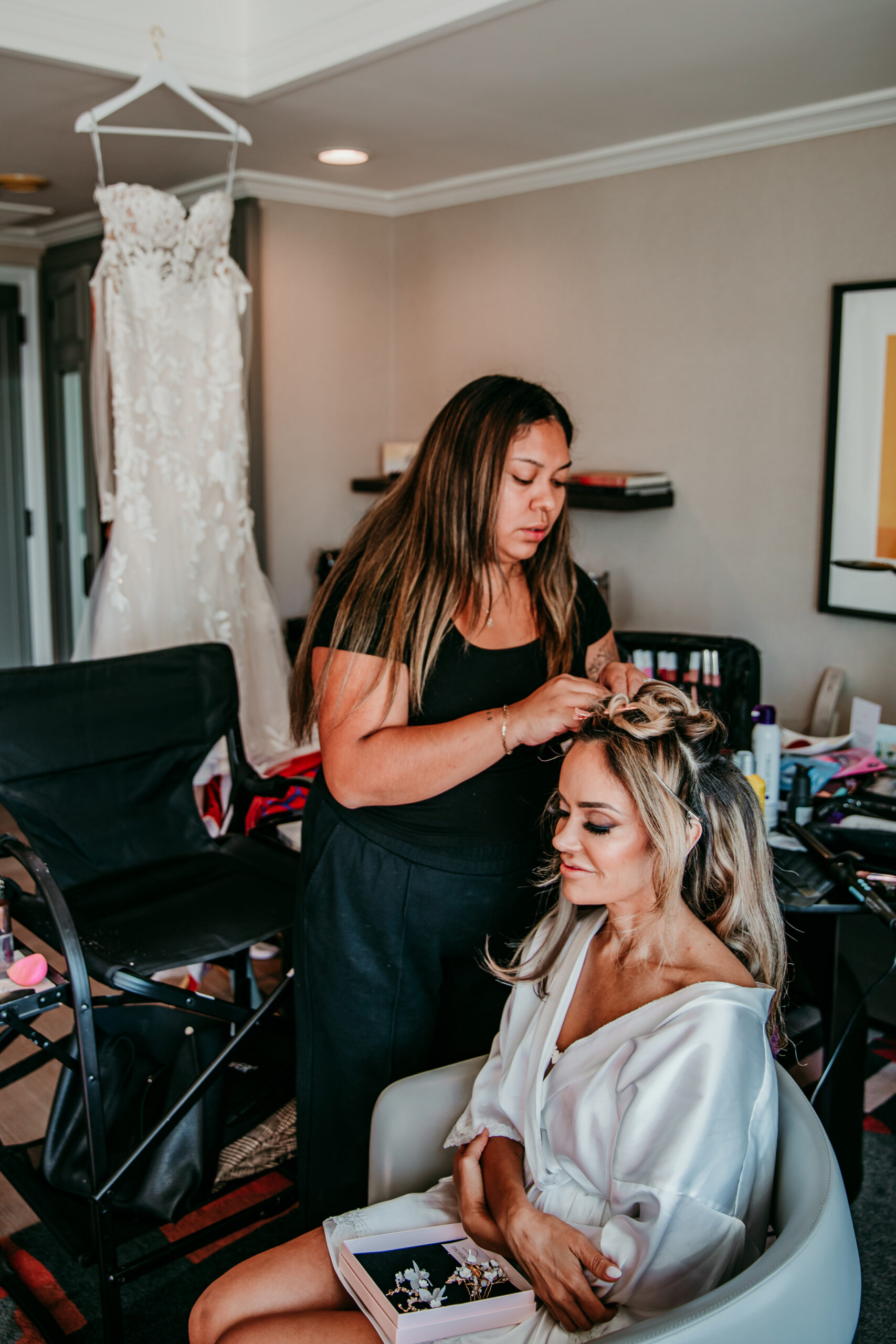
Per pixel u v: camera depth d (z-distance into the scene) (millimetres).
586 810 1303
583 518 3543
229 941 2033
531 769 1702
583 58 2355
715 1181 1130
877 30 2174
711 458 3152
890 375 2701
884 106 2607
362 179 3672
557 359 3545
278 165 3475
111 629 3105
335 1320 1279
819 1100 1972
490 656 1673
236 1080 2209
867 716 2537
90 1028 1784
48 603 5484
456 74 2475
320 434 4043
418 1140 1513
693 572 3250
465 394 1623
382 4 2266
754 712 2223
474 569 1608
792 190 2850
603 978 1372
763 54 2316
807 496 2943
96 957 1932
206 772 3094
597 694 1465
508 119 2869
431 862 1650
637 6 2039
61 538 5340
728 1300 1016
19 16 2342
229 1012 1998
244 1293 1345
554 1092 1328
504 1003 1735
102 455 3129
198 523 3207
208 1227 1916
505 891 1693
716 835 1348
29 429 5309
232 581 3299
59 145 3244
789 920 2004
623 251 3281
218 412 3197
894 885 1931
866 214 2717
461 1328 1200
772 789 2193
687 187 3084
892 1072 2562
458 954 1719
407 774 1556
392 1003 1725
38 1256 2043
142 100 2750
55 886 1830
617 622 3480
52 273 5055
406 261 4043
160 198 2920
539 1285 1208
